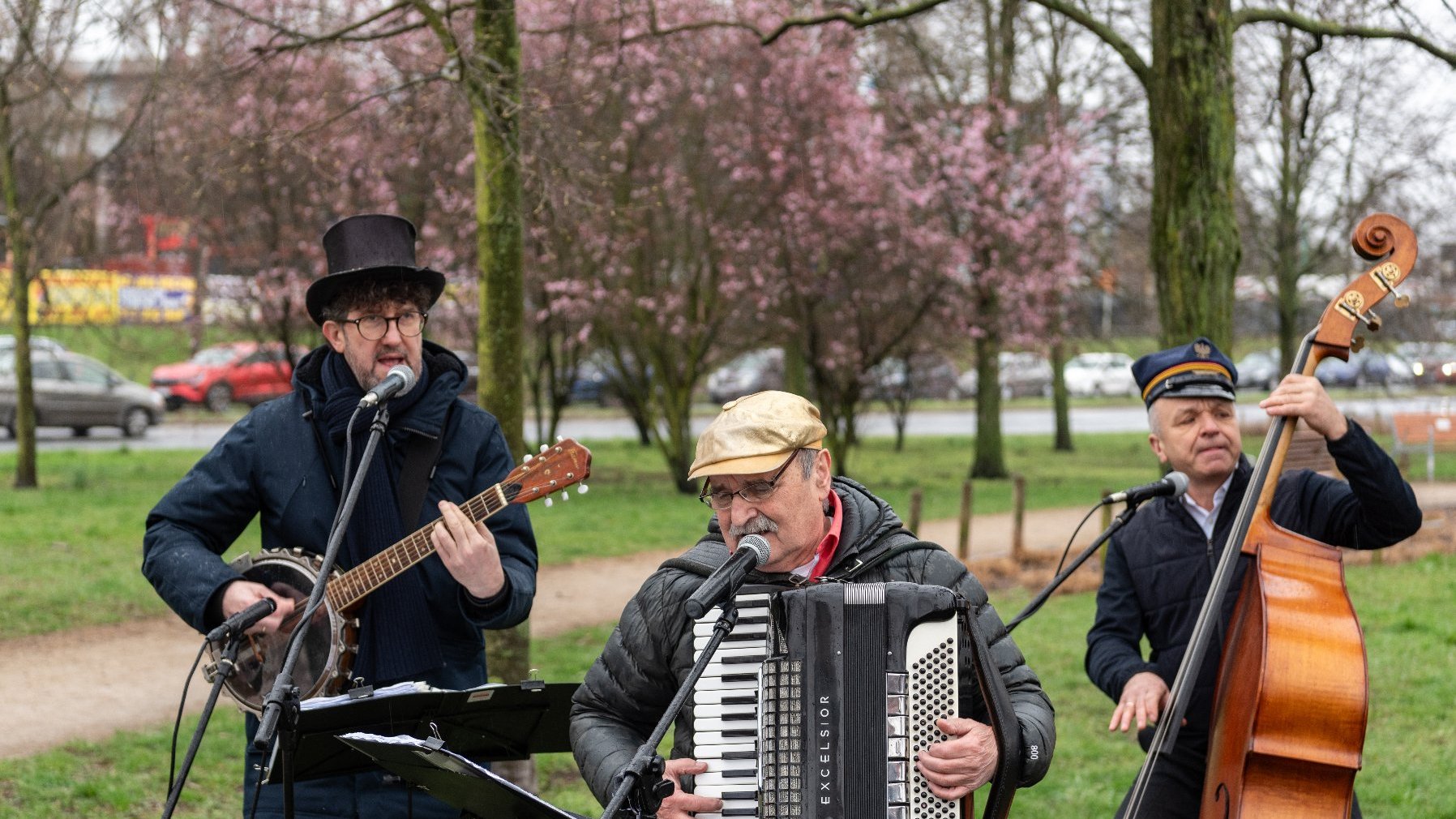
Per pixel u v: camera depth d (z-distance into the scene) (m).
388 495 4.04
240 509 4.19
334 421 4.05
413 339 4.07
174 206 16.67
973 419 39.38
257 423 4.18
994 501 20.27
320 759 3.59
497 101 6.76
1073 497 20.83
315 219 18.09
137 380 34.31
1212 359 4.18
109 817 6.72
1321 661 3.66
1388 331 23.25
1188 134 8.85
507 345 6.73
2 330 30.52
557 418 21.80
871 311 20.44
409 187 17.16
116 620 11.13
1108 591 4.43
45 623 10.95
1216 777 3.84
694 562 3.33
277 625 3.91
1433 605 11.45
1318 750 3.65
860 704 3.02
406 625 4.00
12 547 14.10
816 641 3.04
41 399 26.05
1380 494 3.87
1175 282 8.95
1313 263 22.67
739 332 21.19
